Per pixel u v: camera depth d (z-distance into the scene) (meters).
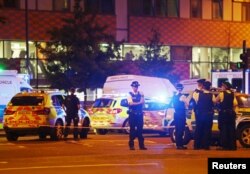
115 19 68.06
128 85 41.69
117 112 38.00
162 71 61.09
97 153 23.98
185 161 21.44
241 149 26.28
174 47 72.38
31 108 32.16
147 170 18.97
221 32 75.44
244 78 43.41
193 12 73.81
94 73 52.75
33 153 24.70
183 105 25.50
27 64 54.53
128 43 69.06
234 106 25.30
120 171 18.77
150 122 36.81
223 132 24.98
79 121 34.53
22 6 63.19
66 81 52.53
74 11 53.59
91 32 53.16
